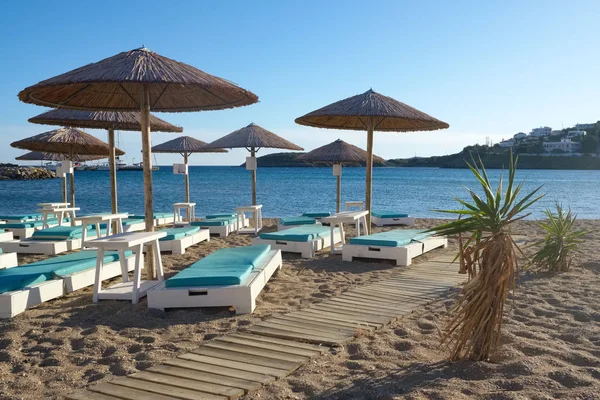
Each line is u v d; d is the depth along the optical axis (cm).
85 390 279
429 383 277
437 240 798
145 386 282
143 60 475
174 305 444
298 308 461
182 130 916
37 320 424
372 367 308
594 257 710
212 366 311
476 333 311
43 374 312
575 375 279
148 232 524
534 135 15862
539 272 609
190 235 848
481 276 301
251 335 374
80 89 560
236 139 1108
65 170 1054
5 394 280
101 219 741
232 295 440
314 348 345
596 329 374
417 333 380
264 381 286
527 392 259
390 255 677
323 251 786
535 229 1055
